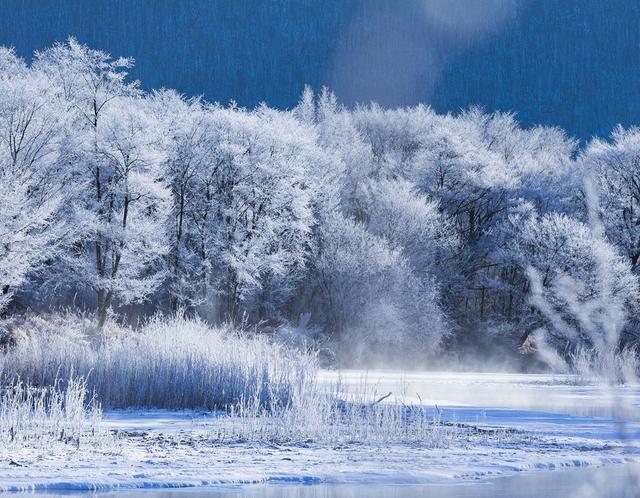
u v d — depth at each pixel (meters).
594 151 93.81
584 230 81.88
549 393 46.47
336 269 86.62
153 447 19.78
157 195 75.81
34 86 71.44
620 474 17.34
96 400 29.56
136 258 75.50
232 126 87.31
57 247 73.44
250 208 85.62
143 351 31.31
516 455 19.73
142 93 82.88
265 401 28.44
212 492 14.59
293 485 15.46
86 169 75.38
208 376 30.55
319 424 22.92
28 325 61.28
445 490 15.05
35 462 17.12
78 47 78.38
